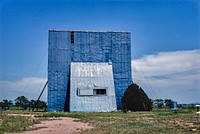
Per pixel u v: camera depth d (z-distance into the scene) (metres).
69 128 26.17
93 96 65.06
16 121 32.31
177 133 21.39
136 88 64.00
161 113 50.06
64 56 68.75
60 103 66.12
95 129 24.77
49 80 66.81
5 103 95.44
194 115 41.66
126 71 70.38
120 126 26.66
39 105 81.38
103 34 71.12
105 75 67.88
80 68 67.88
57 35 69.19
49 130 24.55
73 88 65.00
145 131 22.59
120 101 68.00
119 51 71.12
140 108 63.19
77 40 69.94
